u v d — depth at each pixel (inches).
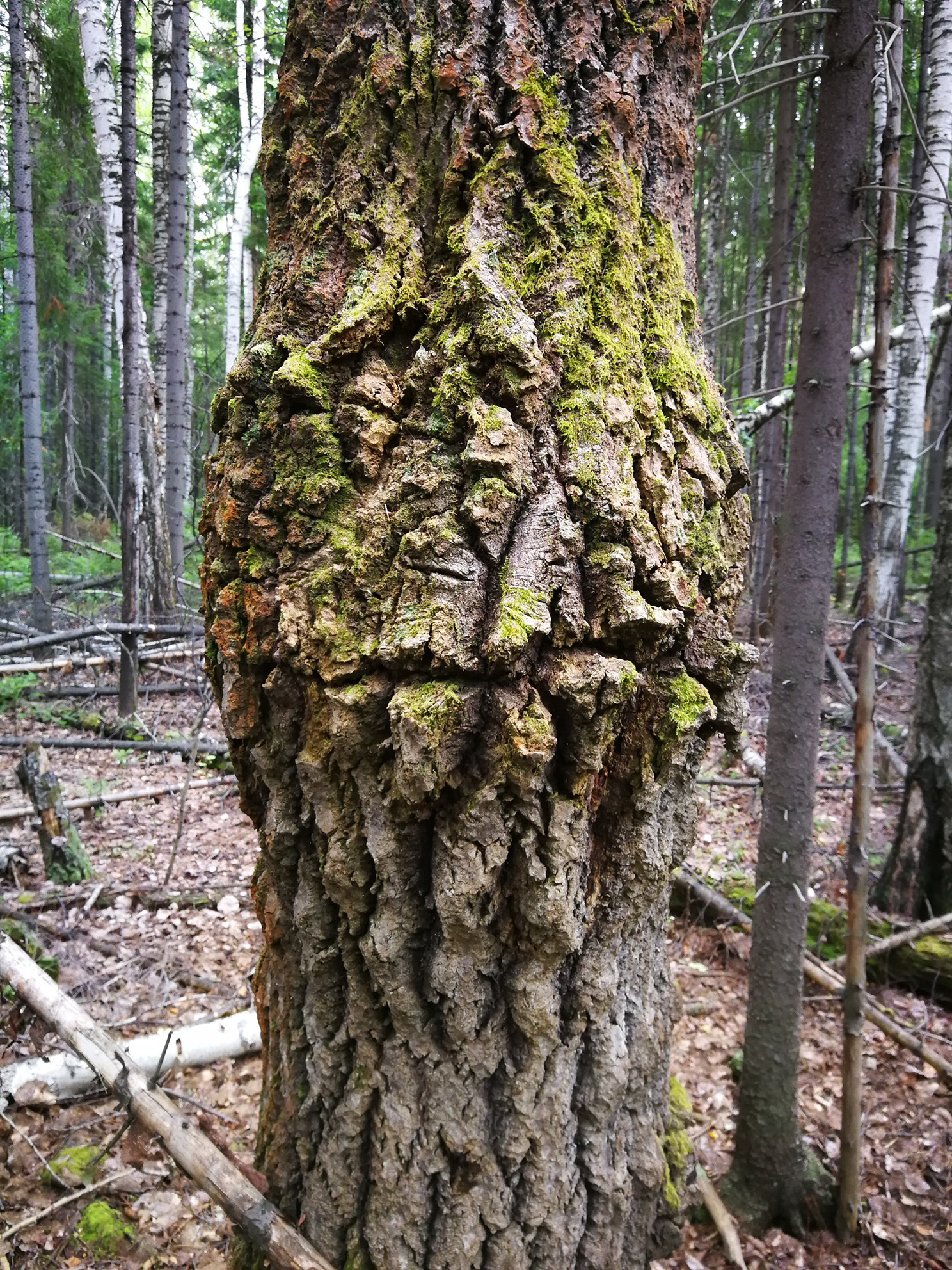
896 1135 120.0
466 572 45.3
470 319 47.5
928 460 636.7
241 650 52.1
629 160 52.9
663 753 49.3
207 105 634.2
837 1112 125.4
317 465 49.4
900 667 344.2
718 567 53.4
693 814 56.9
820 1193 105.1
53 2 396.5
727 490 58.1
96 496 854.5
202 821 215.9
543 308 48.2
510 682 44.8
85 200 500.7
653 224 55.6
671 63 55.6
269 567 50.7
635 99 52.6
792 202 284.2
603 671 43.9
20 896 165.9
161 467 371.6
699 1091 127.8
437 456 47.2
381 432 48.7
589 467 46.3
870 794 95.6
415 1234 53.3
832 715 291.1
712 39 96.0
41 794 177.3
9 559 534.9
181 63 351.3
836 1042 140.6
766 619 325.7
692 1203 72.5
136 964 144.7
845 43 85.6
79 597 483.8
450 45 49.9
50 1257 86.1
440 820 46.9
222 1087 114.7
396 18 51.8
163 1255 86.6
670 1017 64.1
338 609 48.2
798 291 351.3
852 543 602.2
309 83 55.6
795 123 287.4
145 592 361.7
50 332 538.3
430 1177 52.8
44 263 481.4
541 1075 51.6
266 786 54.9
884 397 88.3
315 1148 56.7
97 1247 86.7
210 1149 60.4
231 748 55.6
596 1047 53.9
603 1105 54.4
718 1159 115.2
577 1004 52.0
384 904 48.9
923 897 170.4
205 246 872.3
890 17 91.4
